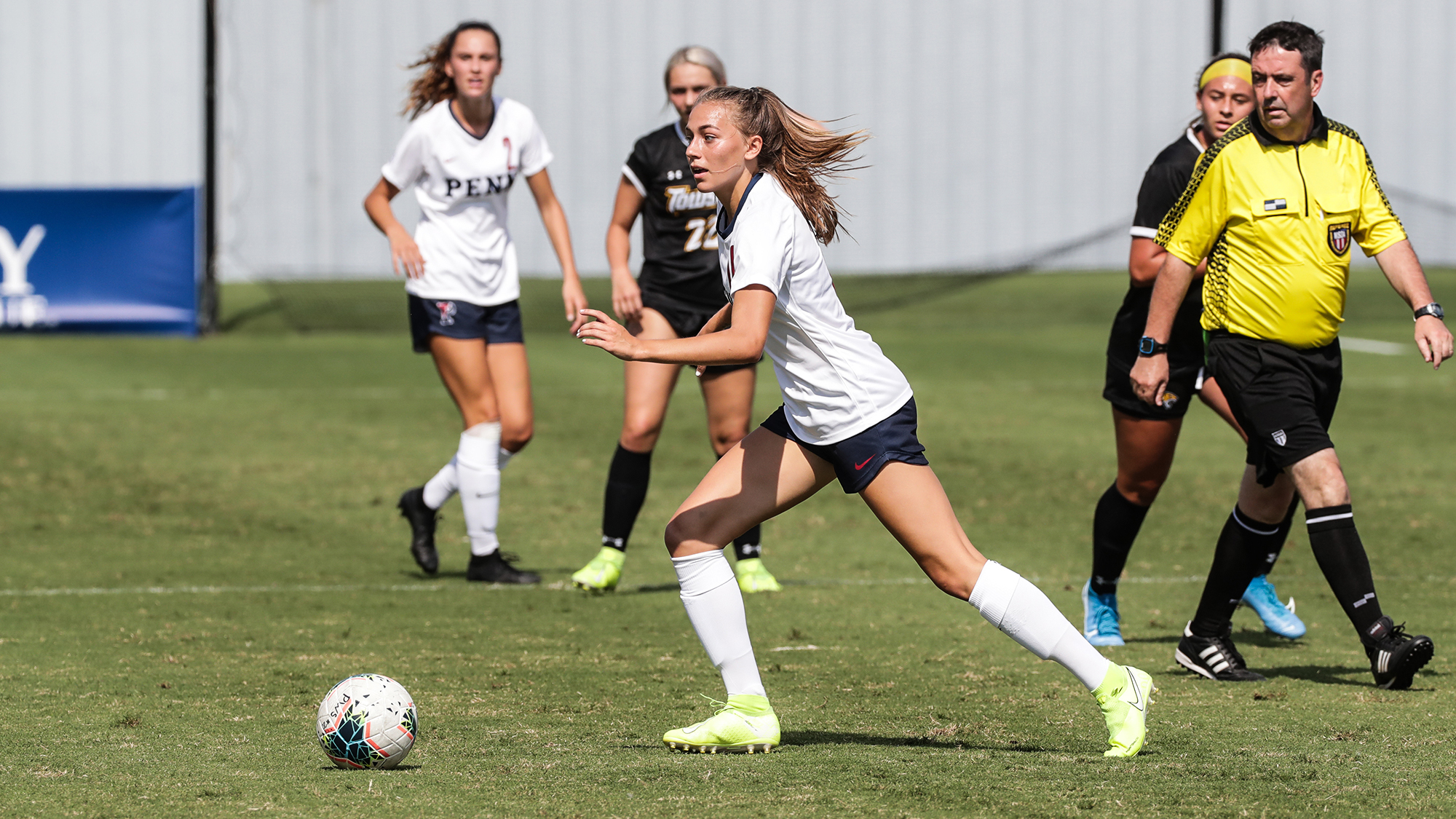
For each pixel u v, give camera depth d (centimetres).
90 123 7088
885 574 2745
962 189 7675
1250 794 1331
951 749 1529
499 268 2659
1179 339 2094
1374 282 7819
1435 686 1873
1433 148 7938
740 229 1436
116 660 1994
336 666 1967
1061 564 2786
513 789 1349
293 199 7194
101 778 1388
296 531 3125
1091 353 6006
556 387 5166
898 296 7431
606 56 7319
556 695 1800
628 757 1483
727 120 1448
